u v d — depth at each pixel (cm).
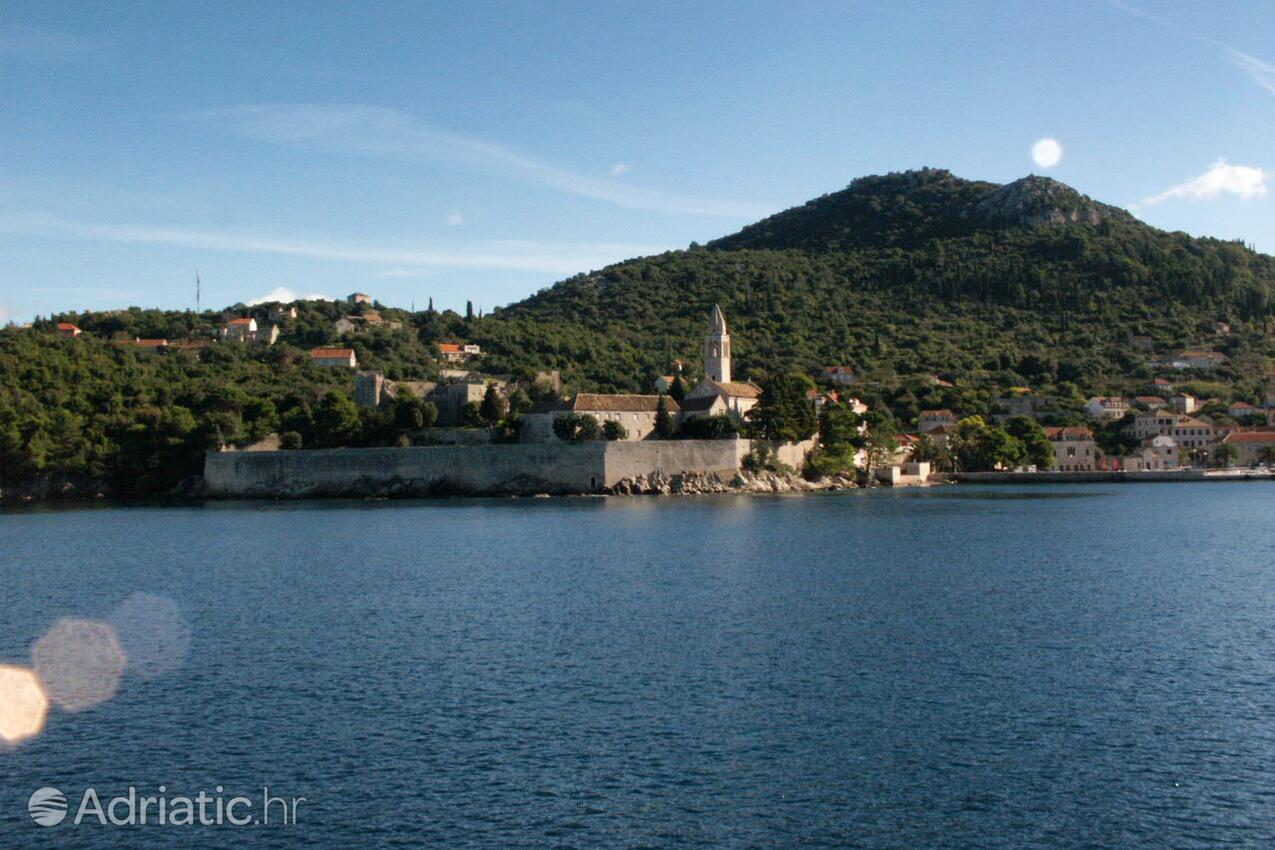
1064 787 3681
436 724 4412
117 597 7800
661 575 8362
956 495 18875
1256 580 7988
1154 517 13825
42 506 17900
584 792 3675
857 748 4072
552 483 18412
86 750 4216
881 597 7225
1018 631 6059
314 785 3791
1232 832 3331
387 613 6862
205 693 4953
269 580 8488
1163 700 4644
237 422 19988
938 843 3278
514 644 5834
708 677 5069
